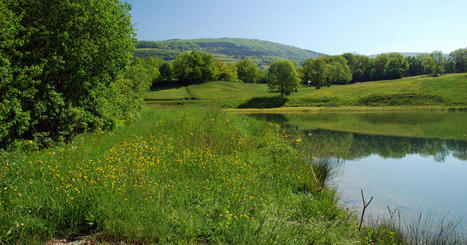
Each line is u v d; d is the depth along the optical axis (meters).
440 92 46.59
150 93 75.38
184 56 92.50
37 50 8.27
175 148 7.51
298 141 12.09
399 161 10.98
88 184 4.49
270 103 60.97
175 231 3.71
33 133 8.21
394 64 83.31
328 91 65.00
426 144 14.64
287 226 4.19
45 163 5.56
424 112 35.03
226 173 6.03
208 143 8.62
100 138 8.94
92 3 9.13
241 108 60.00
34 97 8.09
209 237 3.64
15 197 3.97
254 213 4.46
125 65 12.16
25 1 8.03
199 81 92.00
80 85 9.77
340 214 5.26
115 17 10.47
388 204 6.50
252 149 9.45
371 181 8.24
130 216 3.79
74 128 9.93
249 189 5.33
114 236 3.58
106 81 11.38
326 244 3.99
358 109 45.12
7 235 3.24
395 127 21.94
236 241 3.52
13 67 7.28
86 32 9.33
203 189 5.04
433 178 8.67
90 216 3.75
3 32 6.69
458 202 6.64
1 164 5.35
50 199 4.05
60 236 3.54
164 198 4.36
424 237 4.71
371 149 13.49
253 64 106.75
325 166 8.40
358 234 4.49
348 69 88.12
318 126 23.73
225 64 104.19
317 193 6.12
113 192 4.31
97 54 9.73
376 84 65.94
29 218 3.58
